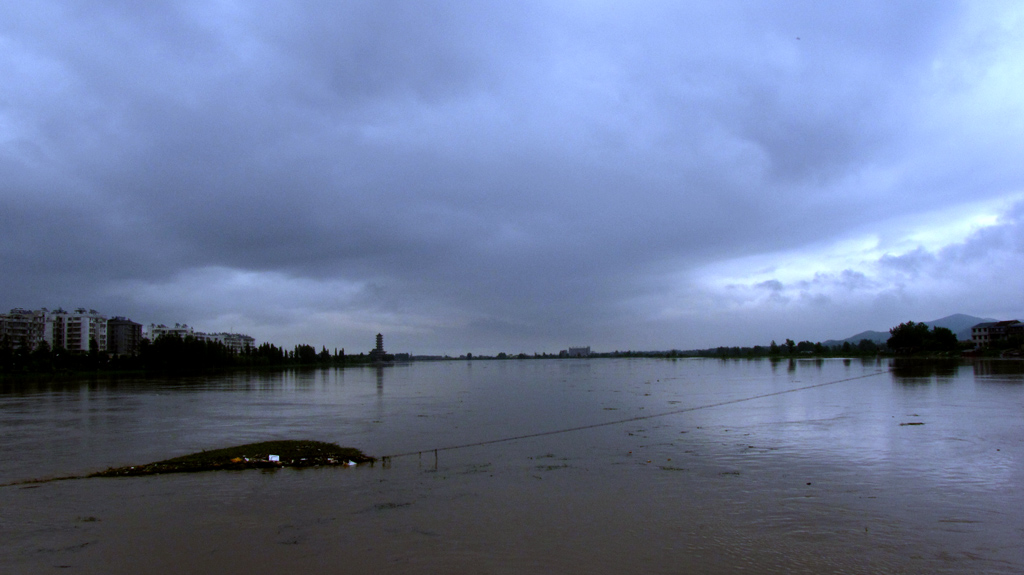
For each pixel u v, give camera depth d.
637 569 17.55
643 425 48.22
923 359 197.12
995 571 17.28
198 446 39.41
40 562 18.42
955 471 29.08
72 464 33.25
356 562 18.17
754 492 25.67
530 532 20.75
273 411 63.34
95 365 188.75
